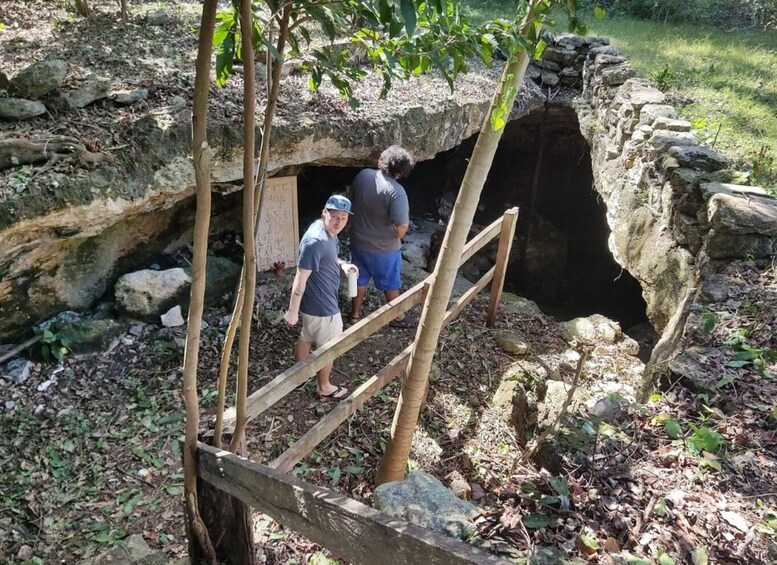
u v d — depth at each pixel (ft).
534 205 33.14
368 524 5.25
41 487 11.47
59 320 14.87
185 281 16.17
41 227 12.75
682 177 14.24
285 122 16.20
